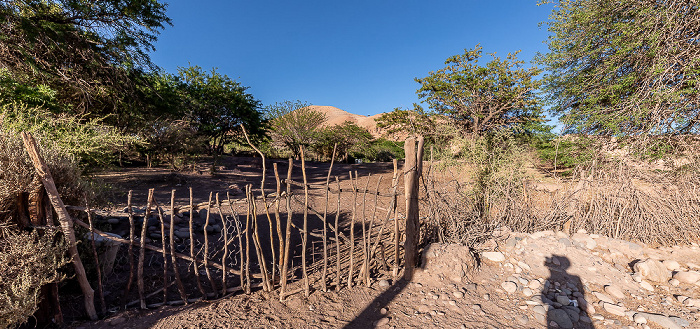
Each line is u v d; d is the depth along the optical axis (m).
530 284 3.32
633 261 3.91
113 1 10.20
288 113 31.22
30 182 2.31
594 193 4.86
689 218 4.44
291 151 31.55
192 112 20.34
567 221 4.87
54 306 2.43
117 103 11.52
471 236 4.11
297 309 2.83
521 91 16.14
